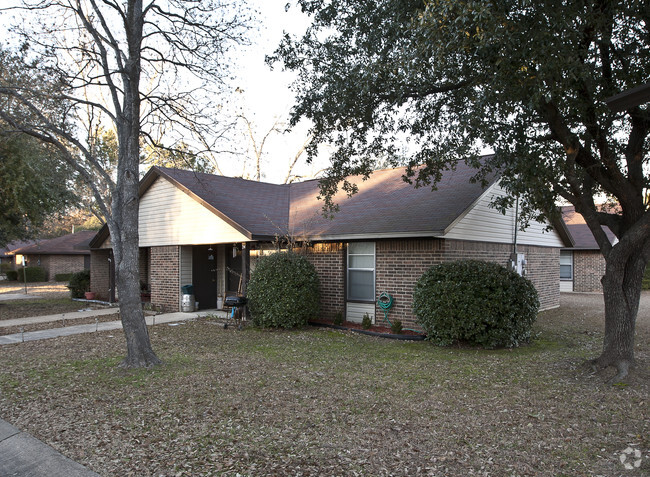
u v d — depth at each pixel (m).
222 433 4.92
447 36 6.50
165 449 4.54
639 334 10.90
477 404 5.84
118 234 8.01
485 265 9.66
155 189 15.96
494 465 4.16
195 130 9.66
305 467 4.15
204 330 11.74
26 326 12.72
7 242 18.86
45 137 7.90
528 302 9.62
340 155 10.18
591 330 11.78
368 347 9.66
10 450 4.59
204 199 13.80
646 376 6.75
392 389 6.53
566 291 24.78
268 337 10.80
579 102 7.24
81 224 50.75
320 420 5.30
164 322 13.09
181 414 5.48
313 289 11.91
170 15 8.92
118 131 8.18
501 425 5.12
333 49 8.93
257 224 13.03
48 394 6.26
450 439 4.75
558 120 7.03
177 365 7.88
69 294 23.86
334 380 7.00
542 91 6.11
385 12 8.08
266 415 5.46
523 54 6.19
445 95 9.30
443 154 9.07
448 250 10.79
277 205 15.78
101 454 4.44
